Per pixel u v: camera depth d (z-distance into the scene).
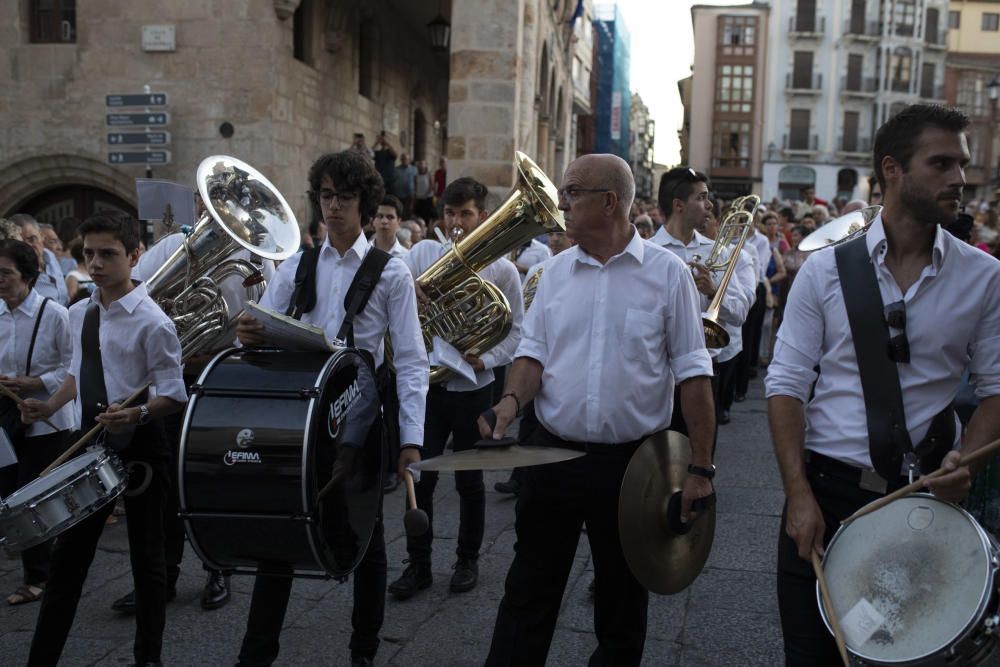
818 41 54.78
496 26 11.20
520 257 7.59
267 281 4.69
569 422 2.97
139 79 13.80
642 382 2.94
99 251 3.54
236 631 4.10
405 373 3.50
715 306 4.57
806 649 2.42
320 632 4.08
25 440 4.68
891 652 2.10
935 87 55.91
